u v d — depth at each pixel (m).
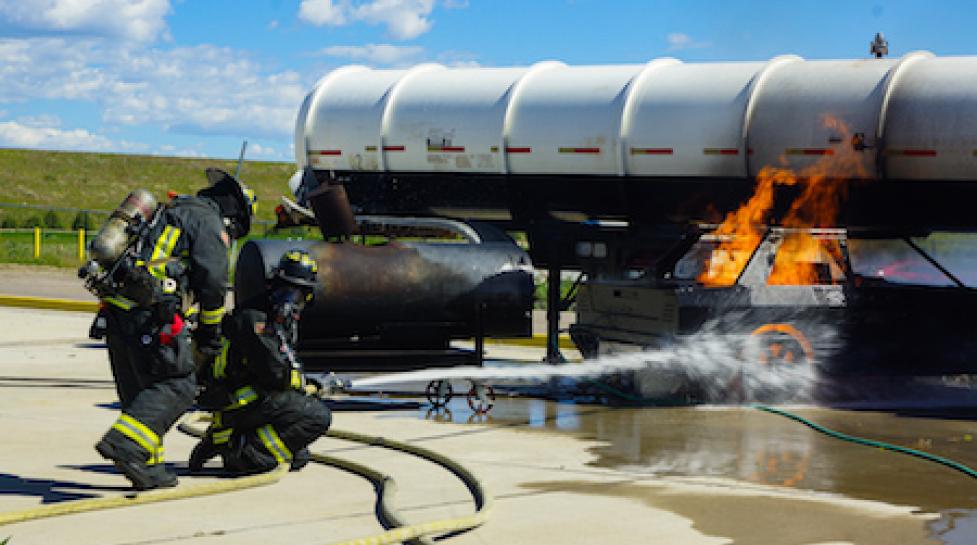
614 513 6.62
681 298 10.91
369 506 6.65
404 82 14.55
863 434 9.61
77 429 9.05
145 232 6.68
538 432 9.51
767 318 11.15
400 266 10.66
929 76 11.62
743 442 9.10
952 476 7.87
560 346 15.91
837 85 11.95
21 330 16.92
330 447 8.59
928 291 11.57
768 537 6.12
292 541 5.83
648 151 12.80
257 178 89.25
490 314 10.99
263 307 10.07
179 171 94.06
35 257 32.09
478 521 6.18
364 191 14.93
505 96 13.65
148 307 6.61
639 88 12.94
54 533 5.89
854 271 12.73
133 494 6.67
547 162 13.42
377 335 10.78
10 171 85.06
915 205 12.00
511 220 14.40
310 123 15.04
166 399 6.73
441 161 14.11
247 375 7.26
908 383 12.52
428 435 9.31
